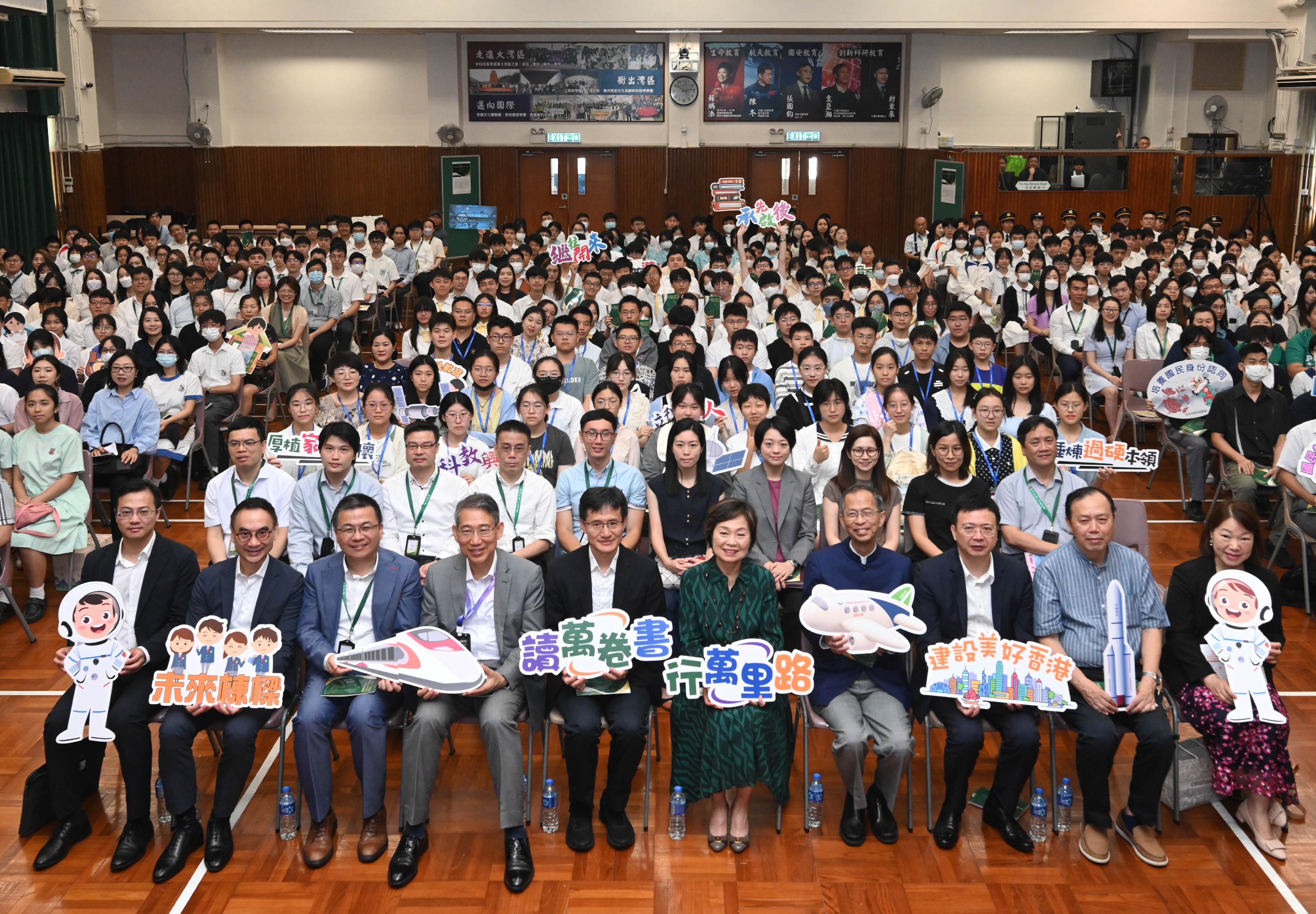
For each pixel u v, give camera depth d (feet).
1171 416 24.11
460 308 23.32
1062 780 13.15
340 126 55.47
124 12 48.21
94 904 11.69
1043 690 12.39
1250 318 28.37
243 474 16.03
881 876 12.22
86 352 28.37
